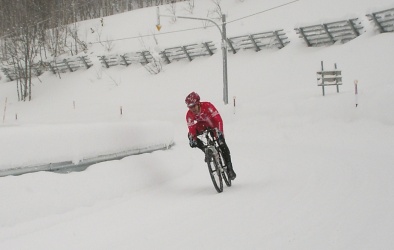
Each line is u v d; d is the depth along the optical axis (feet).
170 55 128.47
